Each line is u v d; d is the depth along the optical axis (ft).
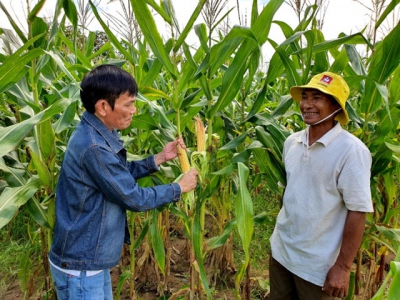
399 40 5.97
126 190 5.36
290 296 7.34
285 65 7.18
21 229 13.48
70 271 5.60
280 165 7.36
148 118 7.75
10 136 5.14
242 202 5.69
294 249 6.42
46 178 6.43
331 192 5.85
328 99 5.79
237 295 7.68
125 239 6.60
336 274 5.83
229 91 6.96
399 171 7.32
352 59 7.38
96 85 5.20
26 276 8.25
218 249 10.65
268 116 7.64
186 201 7.00
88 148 5.20
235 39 6.63
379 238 7.04
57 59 5.52
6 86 5.60
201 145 6.69
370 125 8.03
